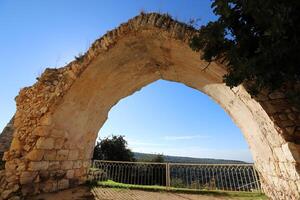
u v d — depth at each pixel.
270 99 4.31
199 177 8.67
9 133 7.96
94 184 8.48
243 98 5.18
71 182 7.66
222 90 6.36
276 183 5.66
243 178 8.08
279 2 2.41
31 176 6.06
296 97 3.64
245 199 6.73
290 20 2.37
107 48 6.19
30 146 6.38
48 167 6.62
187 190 8.01
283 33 2.48
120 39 6.07
